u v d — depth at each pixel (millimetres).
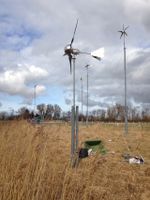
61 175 7477
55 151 10609
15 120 15891
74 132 13516
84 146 15812
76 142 13547
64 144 17000
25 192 6793
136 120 76188
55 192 7199
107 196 8305
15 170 7246
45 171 7555
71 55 14367
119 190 9125
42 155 8047
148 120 74625
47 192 7070
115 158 14930
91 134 28781
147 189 9805
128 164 13609
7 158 7859
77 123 13844
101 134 29312
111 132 32844
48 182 7297
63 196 6820
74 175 7543
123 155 15805
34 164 7613
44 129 10922
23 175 7203
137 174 11633
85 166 7781
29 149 8547
